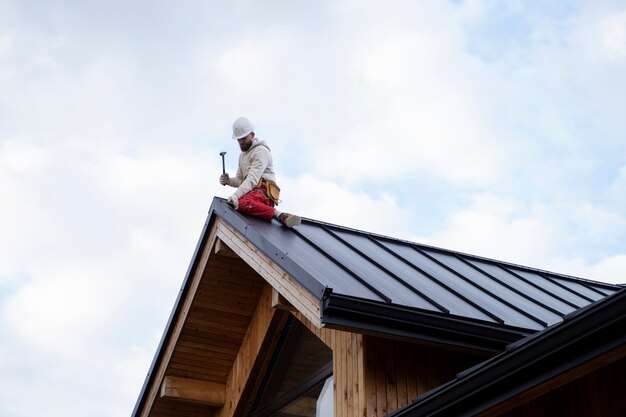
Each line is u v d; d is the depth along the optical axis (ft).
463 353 28.30
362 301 24.58
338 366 28.45
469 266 35.88
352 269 28.12
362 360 26.96
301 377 33.71
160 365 38.29
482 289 31.71
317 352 33.09
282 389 34.88
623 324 15.80
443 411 19.93
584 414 19.44
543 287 35.70
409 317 25.12
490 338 26.09
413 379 27.25
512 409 21.06
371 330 24.80
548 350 17.10
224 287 35.50
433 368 27.68
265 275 29.27
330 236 33.45
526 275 37.45
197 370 38.17
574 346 16.70
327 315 24.47
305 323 31.12
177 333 36.76
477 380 18.72
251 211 32.65
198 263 35.45
